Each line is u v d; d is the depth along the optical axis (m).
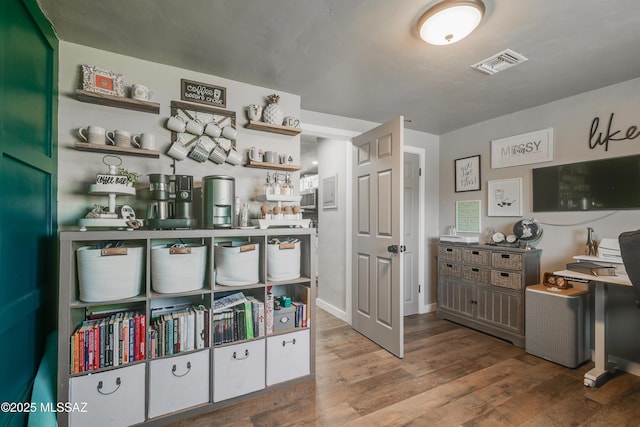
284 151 2.50
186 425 1.66
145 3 1.47
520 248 2.83
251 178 2.35
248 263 1.94
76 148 1.80
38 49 1.52
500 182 3.19
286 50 1.90
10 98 1.25
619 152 2.37
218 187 1.93
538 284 2.70
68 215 1.79
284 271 2.07
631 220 2.30
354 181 3.18
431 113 3.09
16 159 1.29
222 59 2.01
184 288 1.75
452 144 3.72
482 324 3.03
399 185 2.51
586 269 2.24
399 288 2.50
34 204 1.49
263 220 2.11
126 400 1.58
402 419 1.71
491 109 2.97
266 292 1.98
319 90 2.51
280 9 1.52
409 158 3.66
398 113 3.08
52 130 1.69
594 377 2.05
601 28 1.66
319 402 1.87
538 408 1.81
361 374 2.22
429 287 3.82
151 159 2.02
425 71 2.18
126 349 1.59
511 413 1.77
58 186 1.77
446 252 3.44
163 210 1.86
